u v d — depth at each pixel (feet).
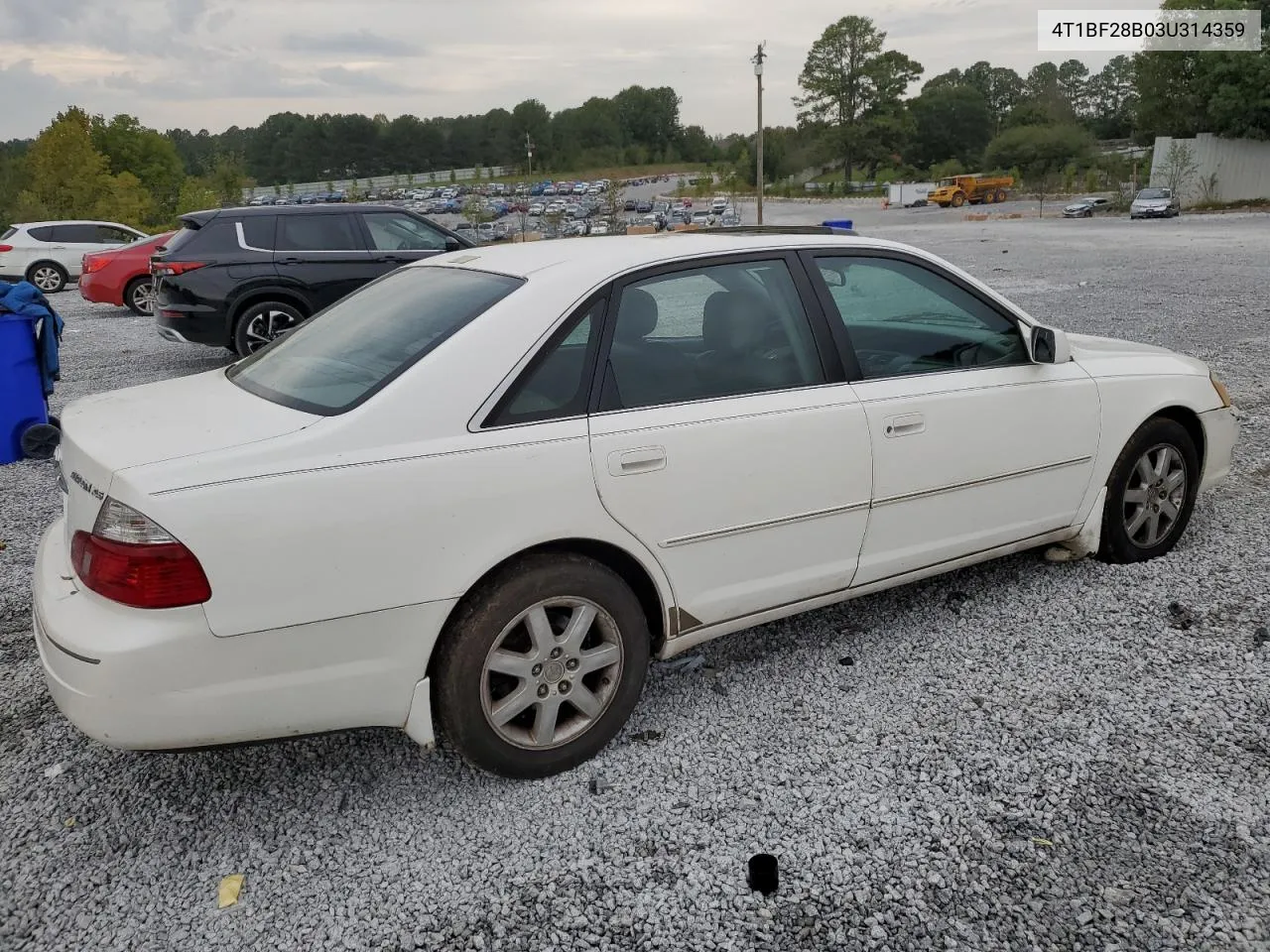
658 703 11.69
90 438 9.37
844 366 11.84
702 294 11.07
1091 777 9.95
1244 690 11.49
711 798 9.83
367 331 10.78
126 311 56.59
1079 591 14.30
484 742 9.73
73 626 8.54
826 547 11.66
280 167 464.24
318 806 9.92
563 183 339.36
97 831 9.63
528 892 8.63
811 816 9.51
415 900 8.55
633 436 10.10
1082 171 276.41
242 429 9.14
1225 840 8.99
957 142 422.82
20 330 22.53
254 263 33.53
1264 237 93.50
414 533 9.00
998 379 13.00
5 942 8.20
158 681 8.30
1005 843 9.04
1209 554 15.53
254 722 8.75
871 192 317.42
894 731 10.92
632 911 8.36
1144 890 8.41
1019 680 11.90
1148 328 38.09
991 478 12.94
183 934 8.24
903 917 8.20
